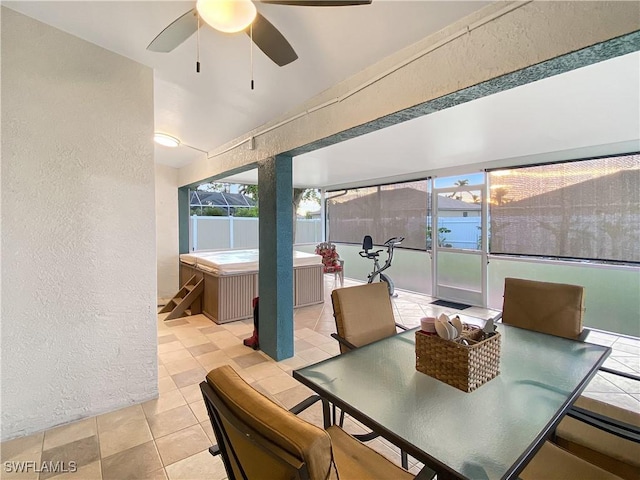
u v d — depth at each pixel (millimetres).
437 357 1396
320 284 5418
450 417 1139
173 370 2904
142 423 2123
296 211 8477
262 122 3199
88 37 2068
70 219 2074
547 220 4395
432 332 1451
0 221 1849
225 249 6926
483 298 5105
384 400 1247
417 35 1797
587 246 4059
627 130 3334
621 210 3791
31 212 1940
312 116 2600
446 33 1707
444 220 5648
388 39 1861
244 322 4387
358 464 1243
